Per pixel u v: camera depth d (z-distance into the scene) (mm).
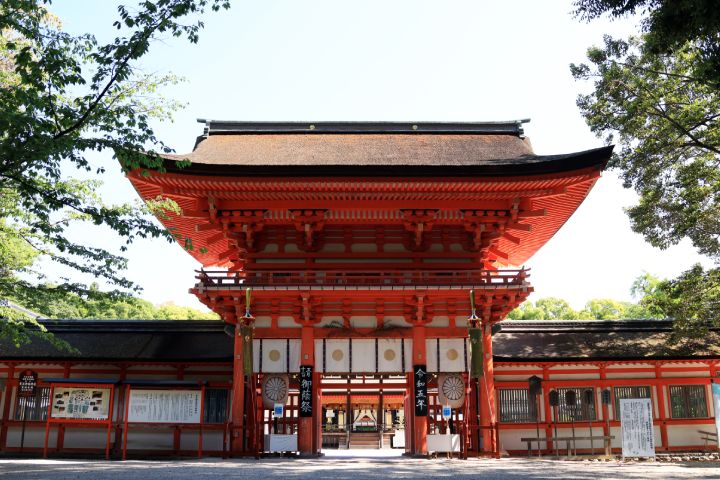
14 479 13656
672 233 27641
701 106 25109
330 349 23141
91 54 14156
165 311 72938
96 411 21156
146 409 21531
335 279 22656
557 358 26422
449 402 23141
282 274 23688
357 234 24391
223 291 22453
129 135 14945
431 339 23250
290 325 23344
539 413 26344
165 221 26203
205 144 27062
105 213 15508
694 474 16219
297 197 22938
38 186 15469
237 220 23344
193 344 27531
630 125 26438
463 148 26672
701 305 26391
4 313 21969
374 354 23141
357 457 22609
